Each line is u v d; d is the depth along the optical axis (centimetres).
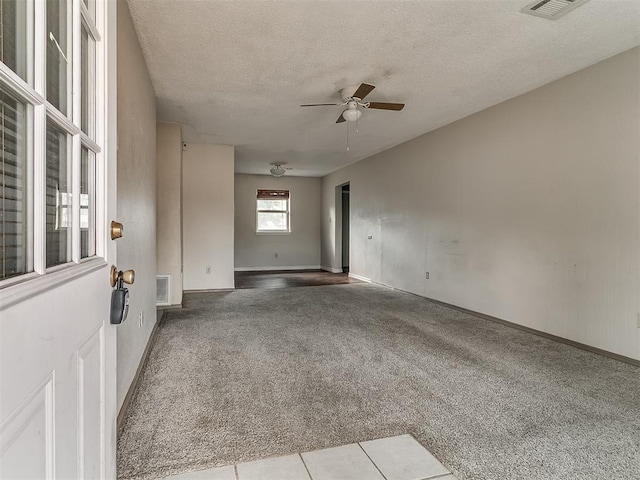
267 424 190
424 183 533
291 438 177
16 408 55
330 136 543
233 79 337
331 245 917
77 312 81
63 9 83
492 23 246
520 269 380
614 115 294
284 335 351
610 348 298
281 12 233
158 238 468
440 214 500
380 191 657
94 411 93
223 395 222
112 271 109
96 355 95
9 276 63
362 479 149
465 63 305
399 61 301
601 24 247
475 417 199
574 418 199
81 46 94
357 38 265
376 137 550
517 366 275
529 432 185
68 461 76
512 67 313
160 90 362
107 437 105
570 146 328
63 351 73
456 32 257
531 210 367
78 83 86
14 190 67
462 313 446
